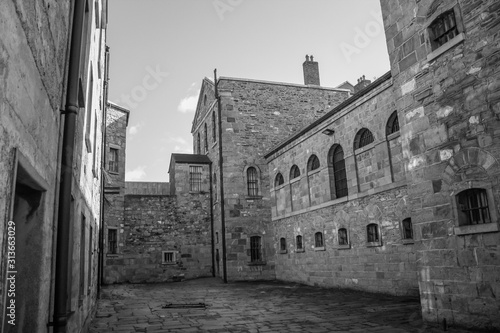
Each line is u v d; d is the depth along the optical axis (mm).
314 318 10312
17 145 2521
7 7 2201
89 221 8953
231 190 23484
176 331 9164
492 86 7531
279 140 25094
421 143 9094
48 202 3768
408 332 8195
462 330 7727
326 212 17609
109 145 24312
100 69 12211
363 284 14875
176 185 26500
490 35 7625
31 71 2852
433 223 8625
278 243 22422
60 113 4422
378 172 14359
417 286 12430
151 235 25266
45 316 3783
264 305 13094
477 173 7758
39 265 3508
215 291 18031
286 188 21547
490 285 7324
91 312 10266
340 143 16688
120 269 24016
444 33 8805
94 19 9141
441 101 8641
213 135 26594
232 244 22734
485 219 7672
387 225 13820
